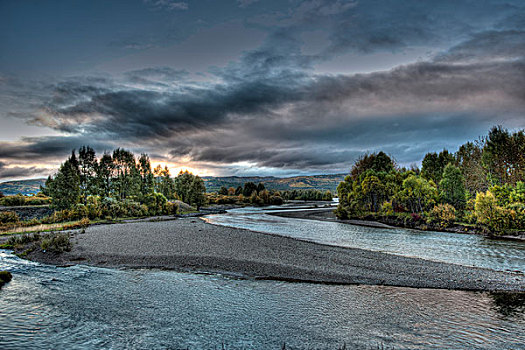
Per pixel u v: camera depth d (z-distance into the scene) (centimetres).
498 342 1034
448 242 3022
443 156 7088
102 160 8612
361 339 1044
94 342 993
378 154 7262
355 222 5222
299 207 11444
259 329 1111
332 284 1652
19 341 992
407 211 5594
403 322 1189
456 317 1239
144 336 1040
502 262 2145
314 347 984
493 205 3688
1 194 8025
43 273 1816
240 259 2103
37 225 4094
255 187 16762
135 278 1727
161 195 7400
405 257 2236
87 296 1433
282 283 1664
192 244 2636
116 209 5878
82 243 2655
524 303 1393
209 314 1242
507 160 5109
